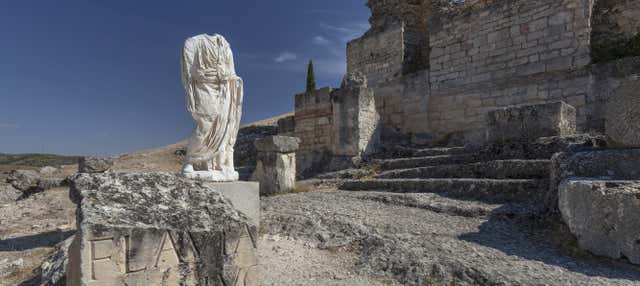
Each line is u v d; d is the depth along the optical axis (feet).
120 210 8.52
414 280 13.73
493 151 29.78
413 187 28.50
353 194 28.89
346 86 43.91
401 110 53.11
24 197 42.19
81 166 40.86
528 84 40.91
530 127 28.81
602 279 13.25
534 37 40.70
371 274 14.53
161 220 8.74
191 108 17.10
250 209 18.24
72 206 33.30
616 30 39.83
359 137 41.50
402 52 54.34
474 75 45.68
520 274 13.46
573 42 37.76
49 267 14.15
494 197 23.61
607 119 19.60
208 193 10.63
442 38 49.08
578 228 15.87
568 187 16.53
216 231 9.23
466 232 18.61
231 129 18.16
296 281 13.99
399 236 17.83
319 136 46.42
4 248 20.44
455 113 47.21
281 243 18.11
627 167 17.38
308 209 23.49
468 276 13.46
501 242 17.16
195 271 8.84
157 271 8.33
